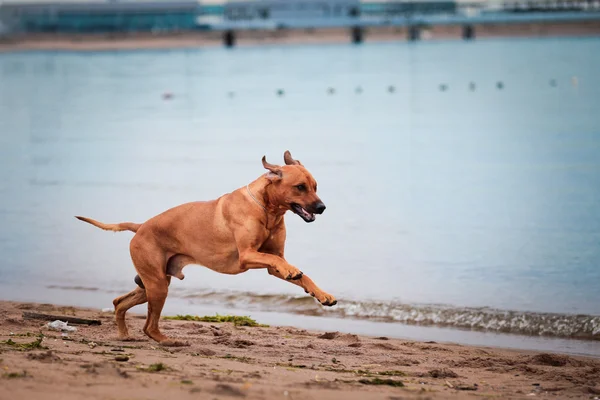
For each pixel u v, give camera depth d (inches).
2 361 313.3
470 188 946.7
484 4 7106.3
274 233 387.9
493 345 465.4
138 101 2247.8
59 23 7613.2
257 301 569.6
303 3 7485.2
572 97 2042.3
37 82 2977.4
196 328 466.6
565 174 1016.2
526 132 1443.2
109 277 633.6
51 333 425.7
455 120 1680.6
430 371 365.4
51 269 655.1
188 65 3850.9
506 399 313.0
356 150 1285.7
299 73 3198.8
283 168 374.9
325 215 818.8
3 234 773.9
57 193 973.8
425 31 6840.6
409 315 529.3
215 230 385.4
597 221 768.9
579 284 585.3
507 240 710.5
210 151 1305.4
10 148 1417.3
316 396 290.2
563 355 418.9
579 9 6889.8
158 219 398.3
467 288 580.4
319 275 616.4
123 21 7632.9
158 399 271.4
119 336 416.2
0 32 7554.1
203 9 7691.9
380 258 660.1
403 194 919.0
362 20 7007.9
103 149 1369.3
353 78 2898.6
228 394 282.0
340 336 459.2
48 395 268.5
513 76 2758.4
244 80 2908.5
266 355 394.6
